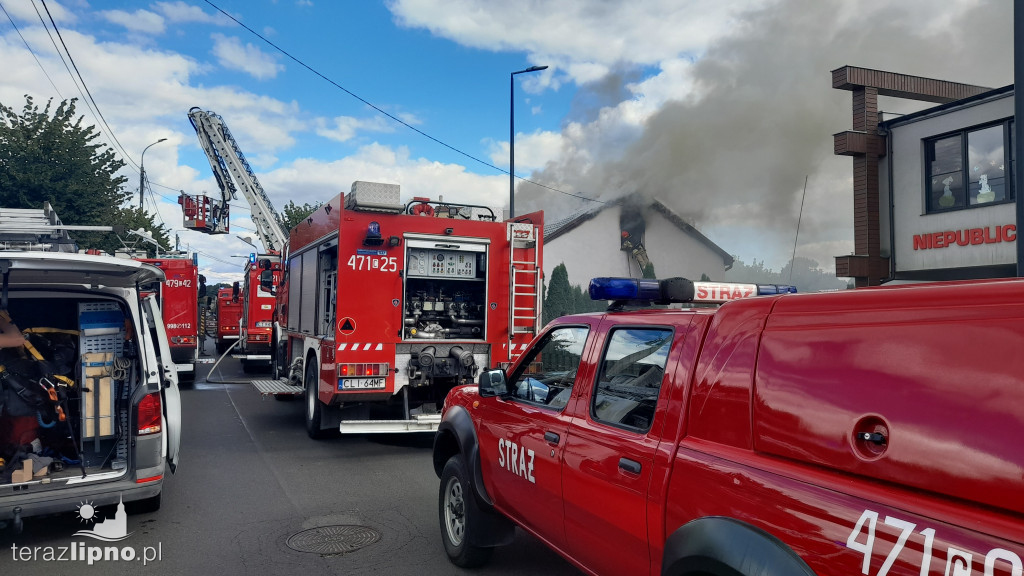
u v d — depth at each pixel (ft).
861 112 48.11
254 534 16.38
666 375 8.57
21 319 18.26
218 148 62.95
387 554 15.05
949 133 44.11
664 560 7.79
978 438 5.08
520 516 12.01
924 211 45.27
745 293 11.37
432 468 23.27
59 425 16.61
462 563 14.07
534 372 12.48
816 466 6.36
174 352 48.67
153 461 15.92
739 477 6.99
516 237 27.37
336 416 27.71
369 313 25.30
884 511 5.55
